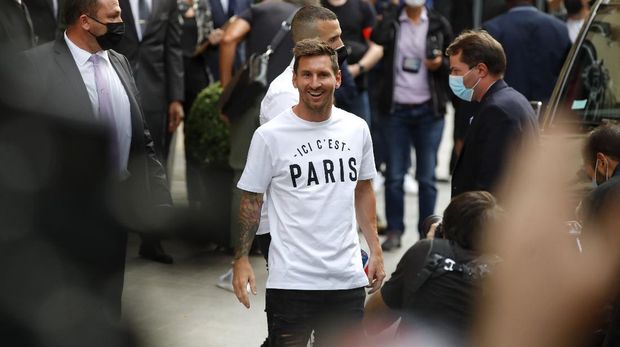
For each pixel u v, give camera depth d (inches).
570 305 154.5
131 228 225.0
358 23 572.4
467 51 372.2
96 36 324.8
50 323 183.0
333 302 290.4
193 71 613.0
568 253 162.7
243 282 299.9
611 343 194.9
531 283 142.1
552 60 520.7
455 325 272.7
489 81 374.0
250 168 292.7
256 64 457.4
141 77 510.3
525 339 142.6
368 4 579.8
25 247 179.8
